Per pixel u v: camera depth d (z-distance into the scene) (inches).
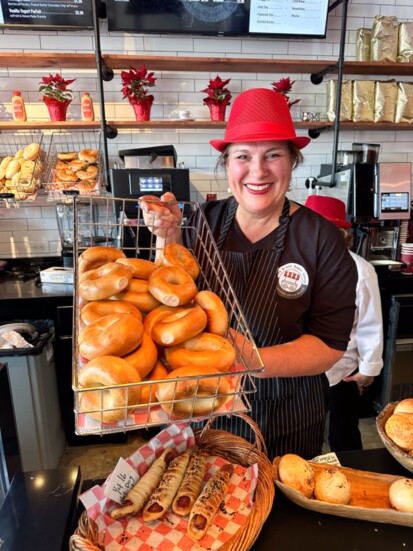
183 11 92.8
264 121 35.5
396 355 90.8
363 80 103.6
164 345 24.6
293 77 108.4
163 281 27.0
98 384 20.5
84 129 101.6
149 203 36.3
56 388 82.2
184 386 20.9
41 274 87.2
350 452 37.5
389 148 117.0
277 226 43.4
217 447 34.4
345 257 42.0
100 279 25.8
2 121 93.5
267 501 27.6
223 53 104.7
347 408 68.2
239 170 38.4
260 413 43.3
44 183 89.0
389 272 93.0
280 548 27.3
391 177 87.7
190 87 105.3
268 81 108.0
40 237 106.0
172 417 21.4
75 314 26.6
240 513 28.7
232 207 46.9
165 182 84.8
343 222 70.6
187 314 25.3
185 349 24.7
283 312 41.9
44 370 75.0
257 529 25.2
